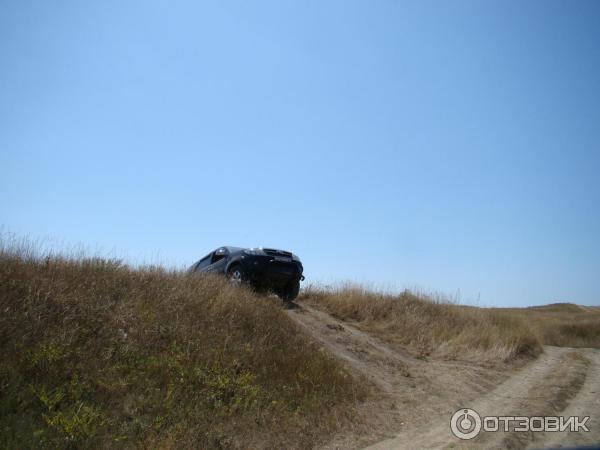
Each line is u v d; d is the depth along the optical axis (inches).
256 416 257.4
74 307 290.2
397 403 329.1
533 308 1707.7
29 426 197.0
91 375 242.8
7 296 273.0
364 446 247.9
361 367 392.2
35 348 243.0
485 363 490.3
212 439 224.8
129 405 233.3
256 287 493.4
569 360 577.6
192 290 379.6
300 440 246.1
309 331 431.5
